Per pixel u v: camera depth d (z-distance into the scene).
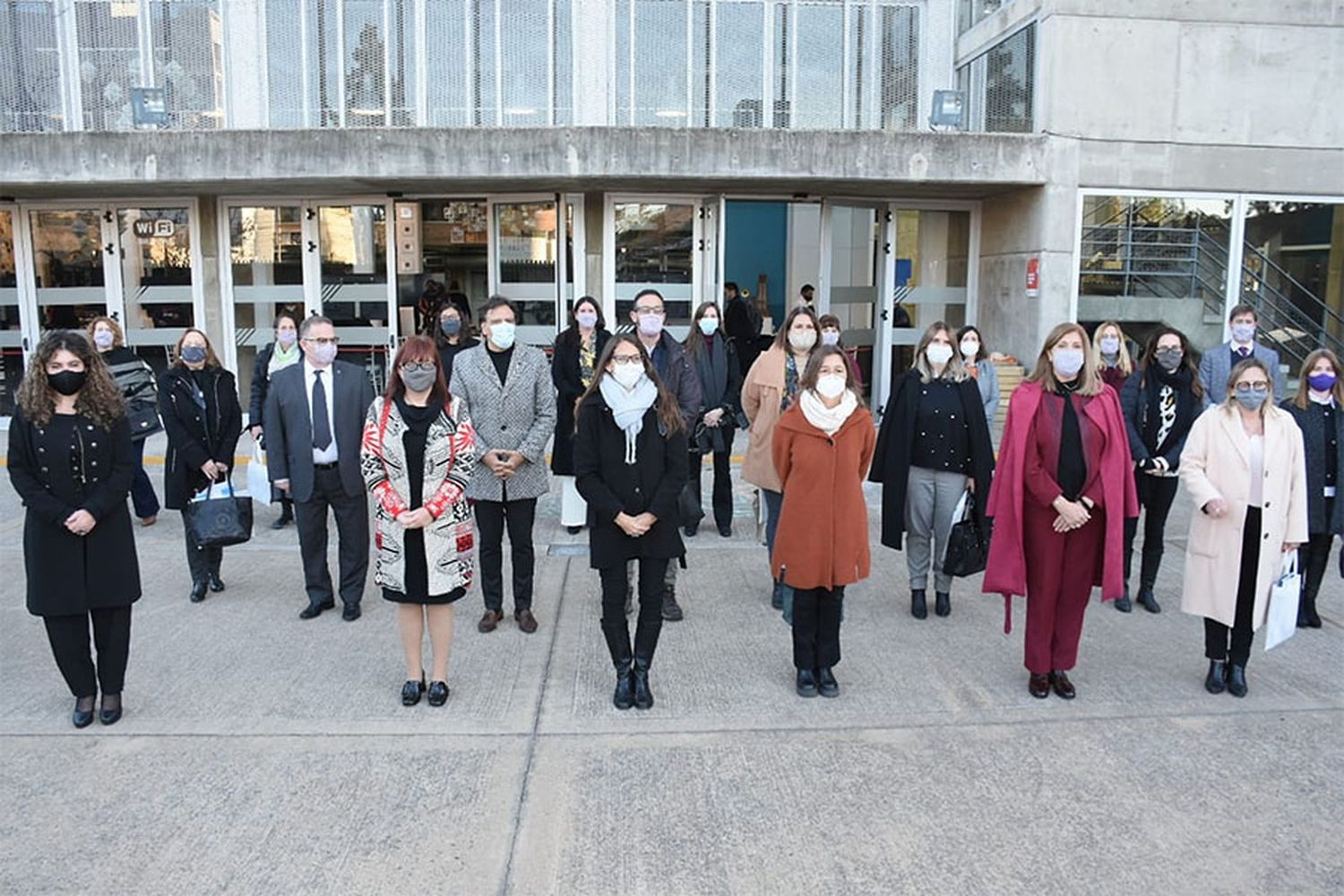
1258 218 11.88
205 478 6.11
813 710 4.67
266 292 12.73
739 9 12.02
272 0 11.88
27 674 5.07
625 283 12.42
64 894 3.26
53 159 11.04
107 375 4.43
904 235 12.94
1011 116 11.98
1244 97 11.63
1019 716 4.63
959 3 12.51
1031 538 4.78
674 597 5.98
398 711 4.62
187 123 12.02
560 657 5.29
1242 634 4.85
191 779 4.00
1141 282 11.80
